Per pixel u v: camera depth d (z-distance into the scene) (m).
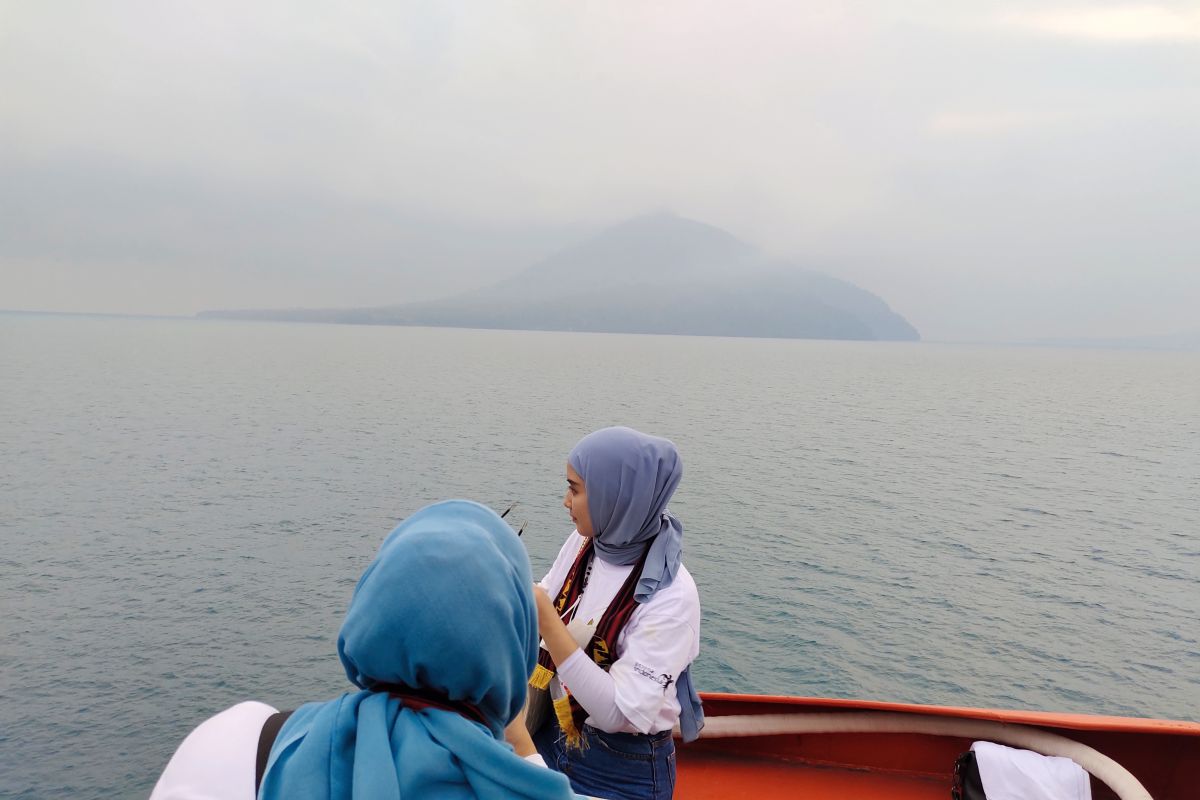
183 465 52.56
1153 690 21.73
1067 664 23.20
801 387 140.00
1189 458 68.44
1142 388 172.62
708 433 73.81
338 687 21.16
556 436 67.94
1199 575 32.72
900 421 90.62
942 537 37.62
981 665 22.84
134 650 23.28
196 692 20.77
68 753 17.88
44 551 32.97
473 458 55.81
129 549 33.41
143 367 147.25
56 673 21.75
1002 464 62.19
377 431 69.25
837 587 29.19
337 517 39.25
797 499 45.09
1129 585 31.11
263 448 59.44
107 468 51.25
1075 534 39.44
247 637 24.33
